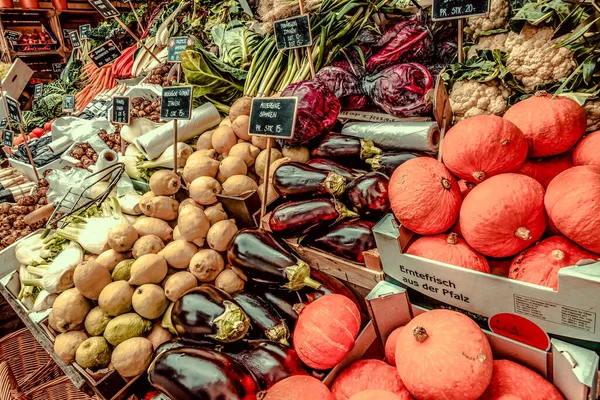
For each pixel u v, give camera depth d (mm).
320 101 1846
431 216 1145
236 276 1663
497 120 1132
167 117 2221
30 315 2047
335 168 1748
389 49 2037
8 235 2613
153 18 5027
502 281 1039
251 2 3389
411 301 1311
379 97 1943
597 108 1373
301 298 1494
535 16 1479
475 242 1090
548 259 1007
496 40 1678
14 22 6945
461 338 993
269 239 1554
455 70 1754
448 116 1399
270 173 1908
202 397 1155
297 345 1306
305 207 1547
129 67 4684
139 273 1695
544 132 1162
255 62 2570
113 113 2787
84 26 5914
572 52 1443
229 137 2137
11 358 2396
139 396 1646
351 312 1291
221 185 2006
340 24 2309
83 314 1729
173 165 2330
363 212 1527
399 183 1192
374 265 1400
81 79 5520
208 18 3977
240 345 1393
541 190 1057
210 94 2602
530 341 1087
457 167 1176
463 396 958
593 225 931
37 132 4551
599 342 956
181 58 2461
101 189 2518
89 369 1631
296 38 2209
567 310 961
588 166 1039
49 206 2543
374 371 1211
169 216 1999
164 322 1680
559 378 1036
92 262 1729
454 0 1655
